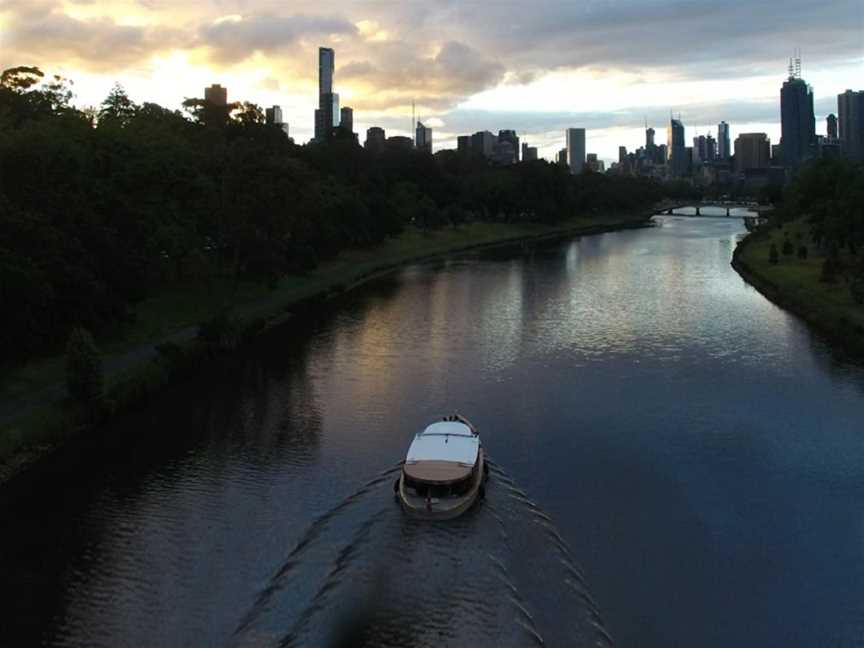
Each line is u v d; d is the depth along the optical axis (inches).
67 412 1815.9
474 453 1449.3
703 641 1032.8
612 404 1980.8
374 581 1151.0
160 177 3002.0
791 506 1411.2
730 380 2182.6
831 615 1089.4
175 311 2933.1
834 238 4170.8
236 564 1229.7
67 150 2464.3
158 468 1611.7
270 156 3553.2
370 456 1659.7
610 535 1300.4
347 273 4382.4
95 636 1055.0
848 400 1995.6
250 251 3348.9
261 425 1866.4
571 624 1057.5
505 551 1235.9
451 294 3816.4
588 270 4729.3
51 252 2096.5
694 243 6633.9
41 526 1362.0
